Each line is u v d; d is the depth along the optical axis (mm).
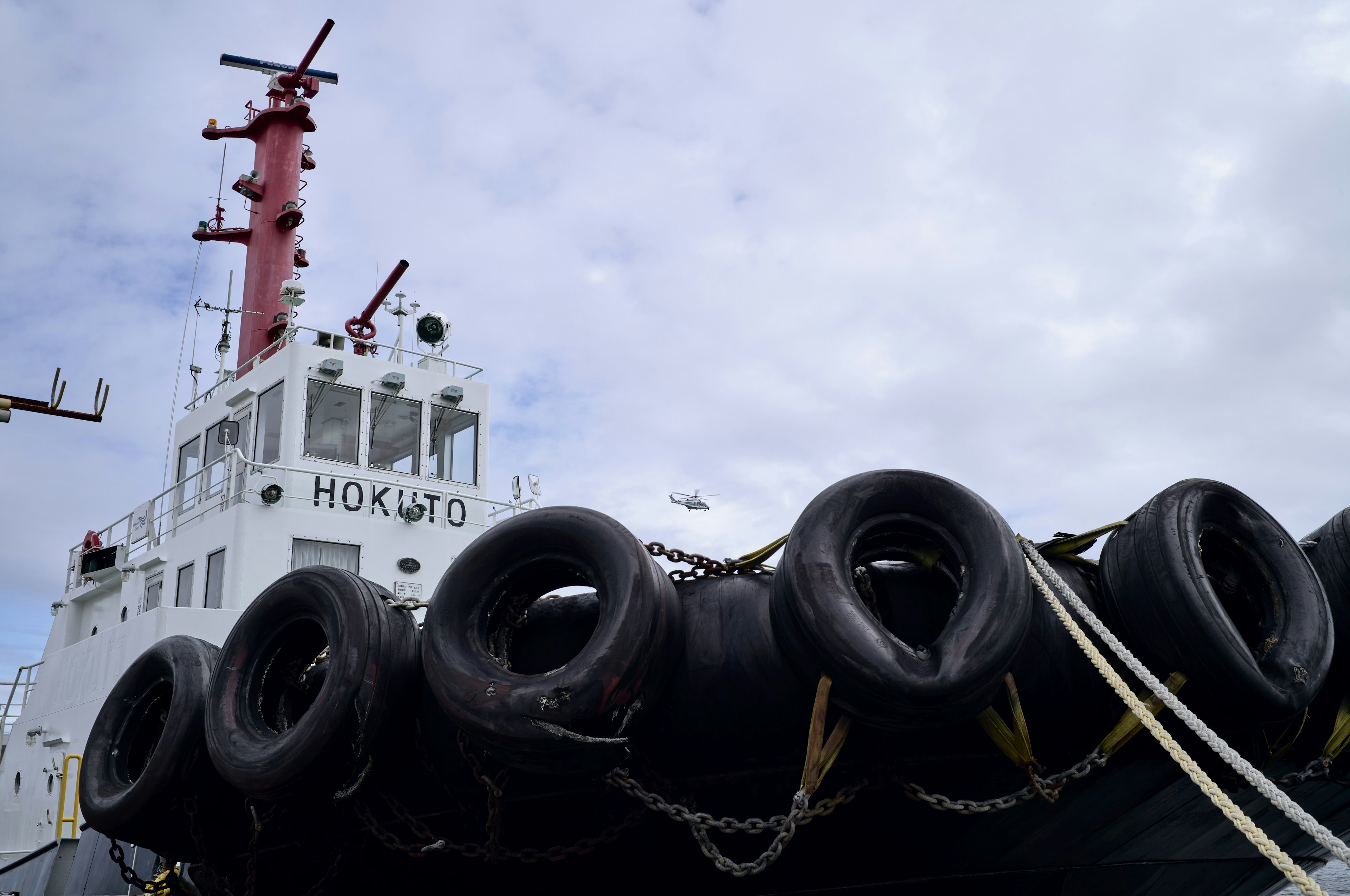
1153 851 6992
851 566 5273
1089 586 5949
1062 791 5809
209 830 7113
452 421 15430
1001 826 5930
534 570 5758
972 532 5199
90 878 9922
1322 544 6344
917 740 5391
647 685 5277
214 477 15031
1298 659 5352
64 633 16609
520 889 6438
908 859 5984
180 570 13711
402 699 6027
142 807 6918
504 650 5789
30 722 14250
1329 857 8398
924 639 5410
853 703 4984
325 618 6176
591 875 6191
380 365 14930
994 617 4895
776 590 5285
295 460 13922
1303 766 6434
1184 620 5266
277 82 18953
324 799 6242
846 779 5508
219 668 6574
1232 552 5781
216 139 19109
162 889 8219
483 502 14844
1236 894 8289
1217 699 5297
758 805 5746
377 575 13344
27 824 13117
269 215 18312
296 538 12977
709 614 5754
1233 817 4461
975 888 6441
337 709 5836
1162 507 5605
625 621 5152
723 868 5094
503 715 5145
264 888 7281
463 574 5719
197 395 17562
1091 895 7113
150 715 7746
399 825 6344
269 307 17703
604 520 5547
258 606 6570
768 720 5516
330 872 6480
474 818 6117
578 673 5094
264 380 14883
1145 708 4867
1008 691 5203
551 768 5250
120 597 15719
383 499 13945
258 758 6012
